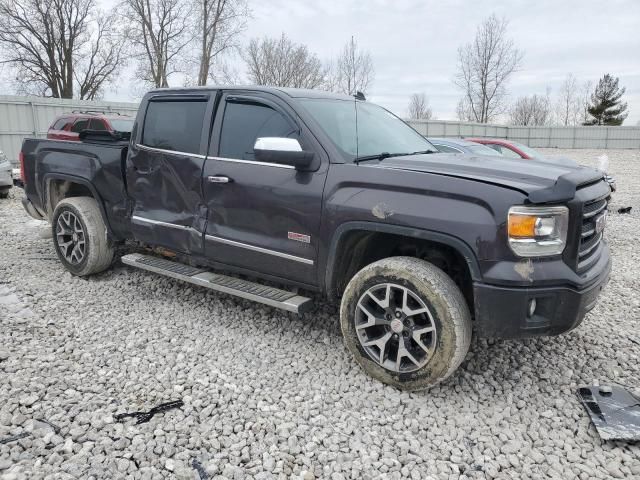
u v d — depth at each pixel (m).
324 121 3.69
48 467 2.43
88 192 5.39
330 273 3.43
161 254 4.96
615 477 2.51
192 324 4.16
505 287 2.81
